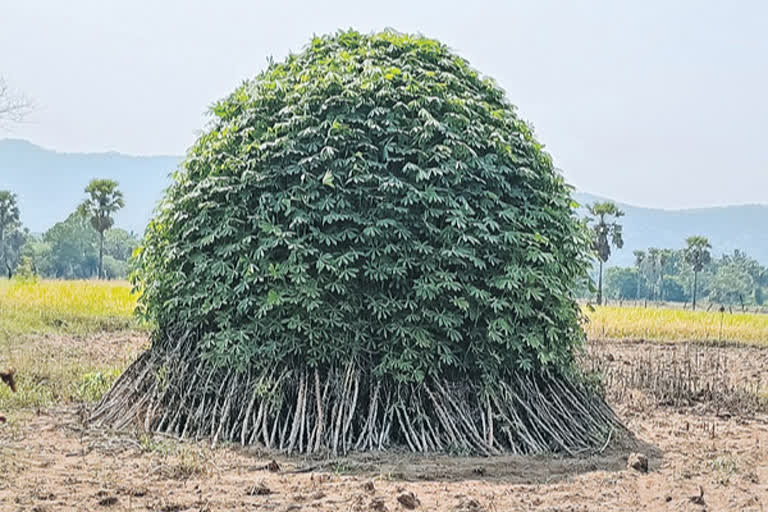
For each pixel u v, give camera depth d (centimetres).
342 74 876
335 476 664
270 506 573
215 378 827
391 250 795
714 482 684
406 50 927
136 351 1480
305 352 800
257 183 827
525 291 813
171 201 894
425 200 803
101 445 753
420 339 791
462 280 813
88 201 6153
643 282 9512
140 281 921
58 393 1036
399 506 579
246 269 800
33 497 580
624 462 759
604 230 5497
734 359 1781
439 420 795
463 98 880
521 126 910
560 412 841
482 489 639
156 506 568
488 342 820
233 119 891
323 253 800
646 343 2075
